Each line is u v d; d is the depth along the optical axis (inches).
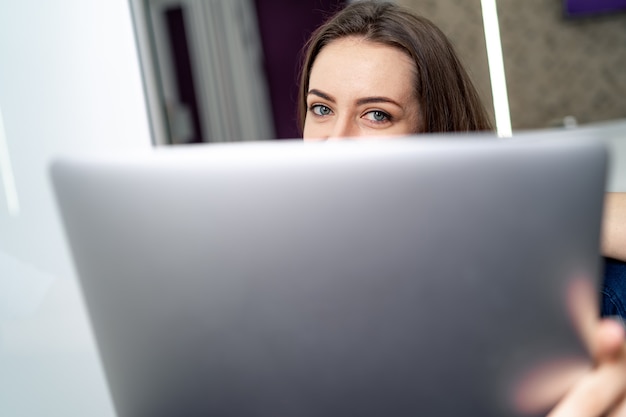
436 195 13.7
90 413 34.7
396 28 37.0
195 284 15.4
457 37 94.5
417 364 15.4
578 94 109.2
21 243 34.5
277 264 14.7
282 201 14.1
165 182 14.5
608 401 16.8
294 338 15.4
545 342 15.4
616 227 28.9
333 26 39.2
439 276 14.4
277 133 200.2
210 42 186.7
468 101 43.3
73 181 15.4
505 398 16.1
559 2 106.0
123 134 35.2
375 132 37.6
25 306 34.2
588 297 15.2
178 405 17.6
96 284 16.8
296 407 16.4
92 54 34.7
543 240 14.0
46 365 34.4
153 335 16.6
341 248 14.3
